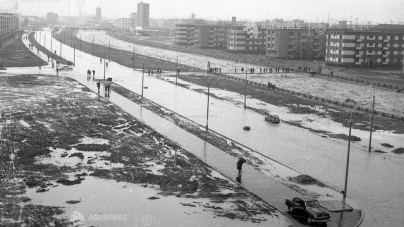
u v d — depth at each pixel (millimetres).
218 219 43531
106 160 61500
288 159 65125
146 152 65688
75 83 133750
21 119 84188
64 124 81812
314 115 99875
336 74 177500
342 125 90250
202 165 60031
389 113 104750
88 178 54062
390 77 171125
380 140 78750
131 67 186750
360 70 194125
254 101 115375
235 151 67875
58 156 62594
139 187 51688
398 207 48312
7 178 53031
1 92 112312
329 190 52906
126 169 57781
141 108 99375
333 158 66500
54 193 48875
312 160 65062
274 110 104312
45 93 113812
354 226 42812
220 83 146000
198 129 81250
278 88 135250
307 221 43625
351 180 56812
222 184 53125
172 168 58625
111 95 115125
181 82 146375
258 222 43094
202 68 193000
